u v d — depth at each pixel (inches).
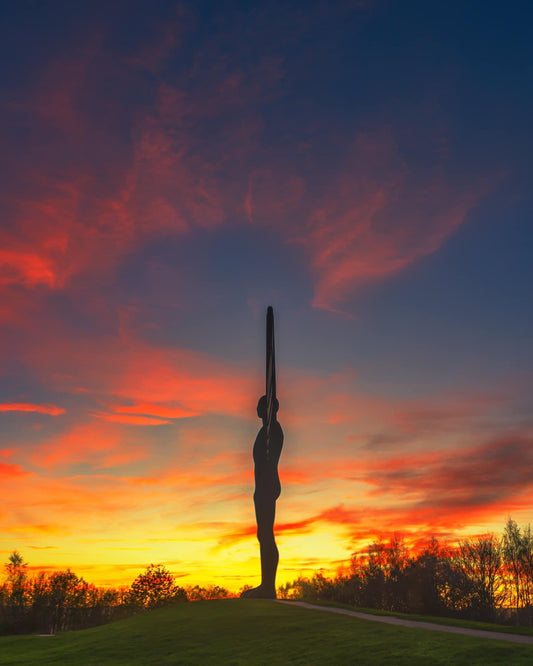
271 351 2709.2
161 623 1780.3
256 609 1873.8
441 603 3115.2
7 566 4067.4
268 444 2583.7
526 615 2957.7
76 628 4224.9
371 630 1369.3
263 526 2477.9
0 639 2087.8
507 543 3221.0
